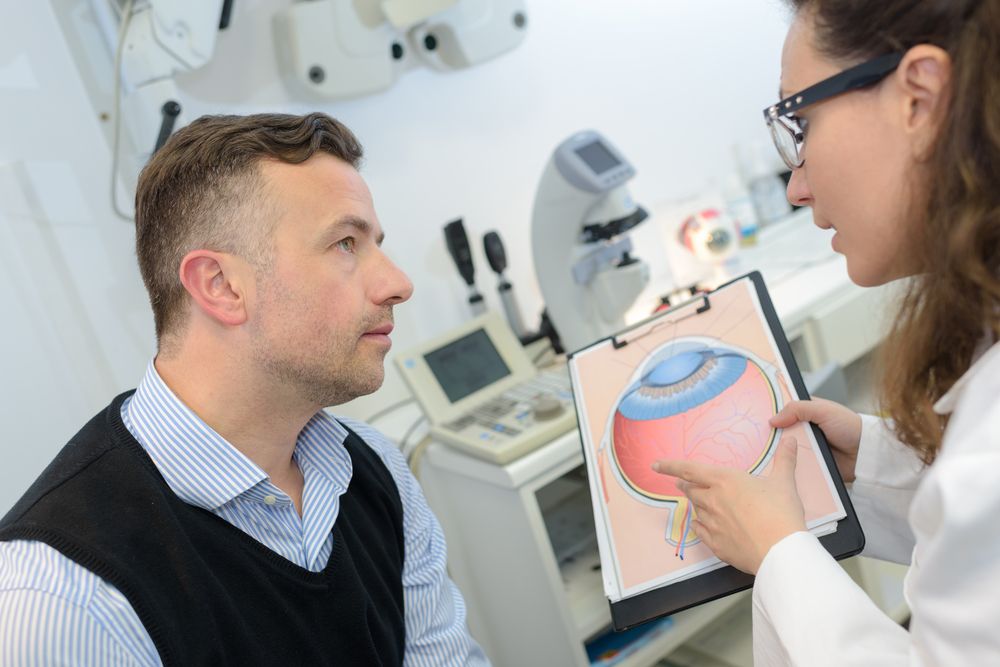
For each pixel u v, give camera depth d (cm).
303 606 90
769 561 77
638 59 235
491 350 177
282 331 88
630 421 104
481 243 210
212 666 80
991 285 62
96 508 81
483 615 174
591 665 156
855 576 171
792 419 95
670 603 90
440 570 114
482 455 151
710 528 87
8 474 149
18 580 75
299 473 101
